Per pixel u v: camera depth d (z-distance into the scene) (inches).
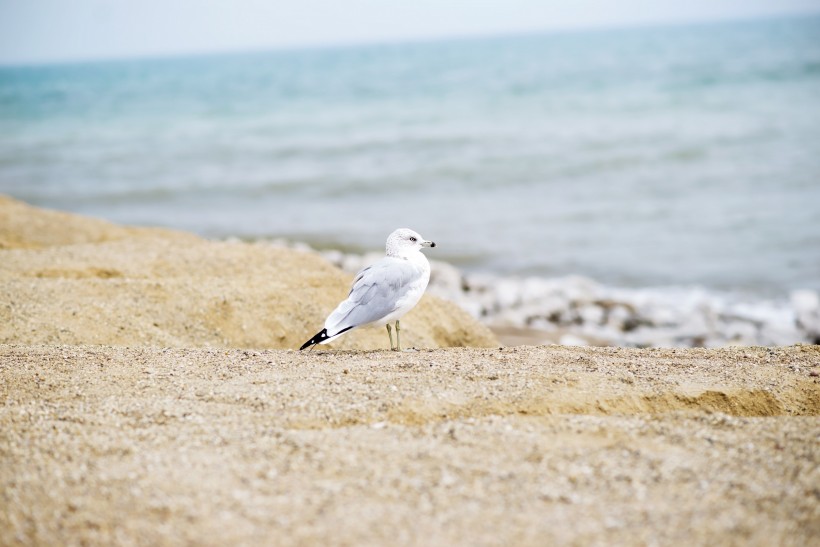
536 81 2186.3
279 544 157.9
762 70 2075.5
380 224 876.0
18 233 542.9
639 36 6082.7
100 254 454.3
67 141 1549.0
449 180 1061.8
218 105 2064.5
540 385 236.7
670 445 199.0
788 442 199.0
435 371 249.3
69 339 333.1
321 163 1211.2
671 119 1401.3
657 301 632.4
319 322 379.6
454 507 170.7
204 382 241.8
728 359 271.3
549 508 170.7
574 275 704.4
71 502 171.3
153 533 161.2
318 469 185.6
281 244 791.1
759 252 729.6
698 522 165.5
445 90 2110.0
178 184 1107.9
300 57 6225.4
